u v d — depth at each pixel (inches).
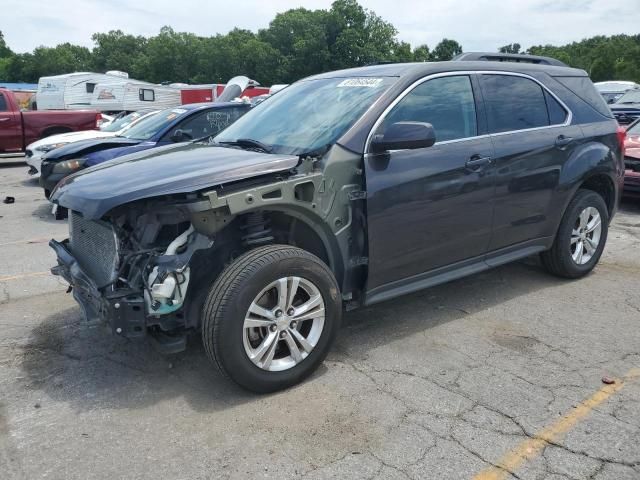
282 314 128.3
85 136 446.6
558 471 103.1
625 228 291.9
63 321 175.0
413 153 149.3
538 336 160.7
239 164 129.3
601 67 2773.1
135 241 129.3
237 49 2955.2
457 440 112.3
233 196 120.6
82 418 122.0
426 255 156.7
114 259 126.5
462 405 124.9
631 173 329.1
